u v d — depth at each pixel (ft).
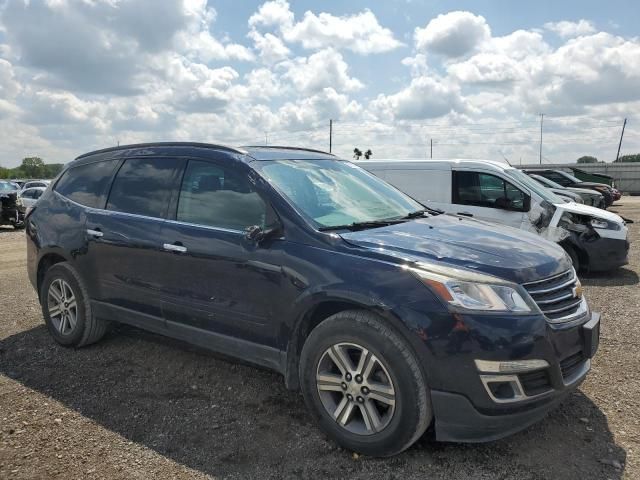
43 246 15.96
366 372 9.70
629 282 25.11
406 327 9.11
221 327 11.98
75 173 16.38
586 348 9.99
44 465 9.61
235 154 12.66
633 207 80.18
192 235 12.34
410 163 29.71
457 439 9.22
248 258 11.27
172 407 11.91
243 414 11.59
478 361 8.81
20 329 17.63
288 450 10.14
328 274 10.09
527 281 9.54
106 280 14.34
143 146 14.80
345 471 9.44
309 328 10.94
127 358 14.87
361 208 12.73
